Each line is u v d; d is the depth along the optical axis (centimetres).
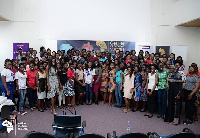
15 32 984
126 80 610
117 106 667
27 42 989
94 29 1019
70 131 349
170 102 505
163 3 1045
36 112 584
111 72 668
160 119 542
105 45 1027
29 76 588
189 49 1076
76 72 662
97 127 472
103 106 672
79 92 665
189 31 1069
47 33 996
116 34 1030
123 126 482
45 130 445
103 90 696
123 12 1028
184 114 596
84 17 1011
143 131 452
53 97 573
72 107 640
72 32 1007
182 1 964
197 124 506
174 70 508
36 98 613
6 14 908
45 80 590
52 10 994
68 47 1005
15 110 593
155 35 1048
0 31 977
